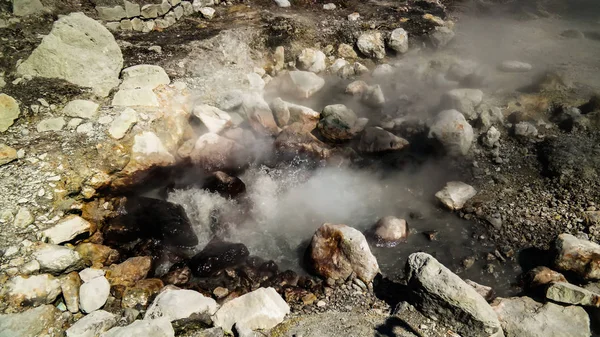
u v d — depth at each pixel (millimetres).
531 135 6652
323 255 4938
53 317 4098
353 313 4406
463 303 3994
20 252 4406
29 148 5449
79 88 6465
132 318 4172
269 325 4125
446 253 5246
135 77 6832
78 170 5391
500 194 5918
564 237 4852
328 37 9242
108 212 5395
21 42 6953
